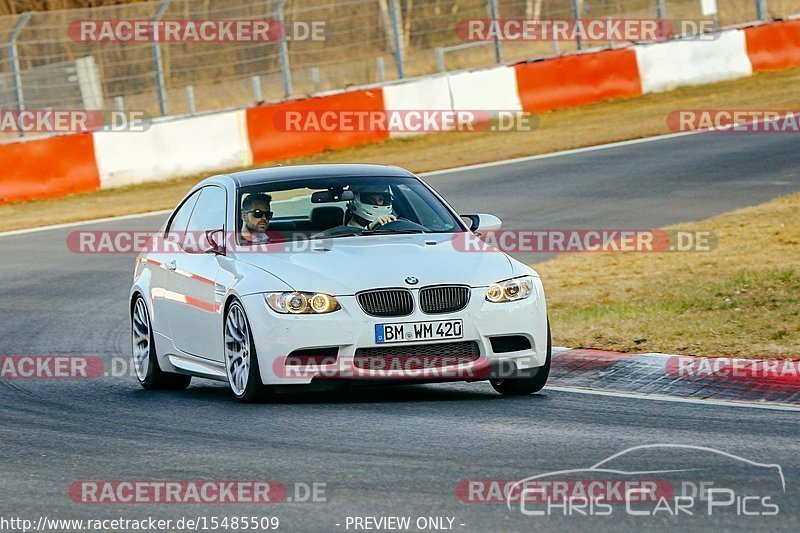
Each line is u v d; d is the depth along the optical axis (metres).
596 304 37.28
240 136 81.50
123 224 64.62
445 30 99.94
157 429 24.39
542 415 24.36
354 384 25.48
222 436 23.20
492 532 16.20
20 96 83.12
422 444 21.70
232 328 27.09
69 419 26.20
